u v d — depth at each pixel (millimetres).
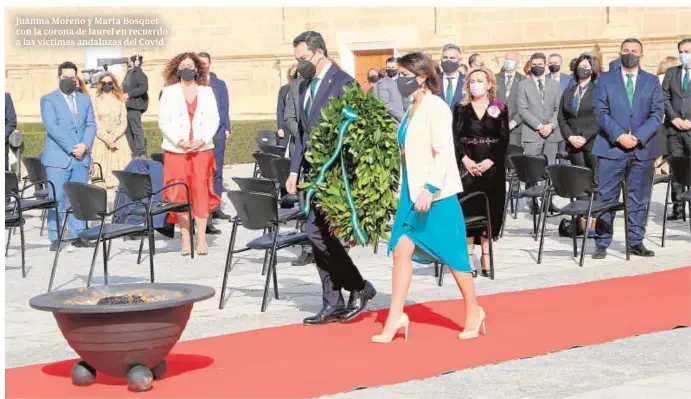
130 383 6023
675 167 11633
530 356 6855
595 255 11078
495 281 9750
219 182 13766
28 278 10477
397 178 7516
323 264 7926
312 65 7906
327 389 6074
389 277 10094
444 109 7152
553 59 14250
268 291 9180
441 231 7293
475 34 25094
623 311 8273
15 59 31500
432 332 7633
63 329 6000
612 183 10992
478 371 6484
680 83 13305
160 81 29766
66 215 9883
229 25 29125
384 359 6812
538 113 14086
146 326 5941
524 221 14305
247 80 29078
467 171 9945
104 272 9742
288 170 11812
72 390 6129
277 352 7051
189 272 10609
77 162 12289
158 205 11102
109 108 15594
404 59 7234
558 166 10555
